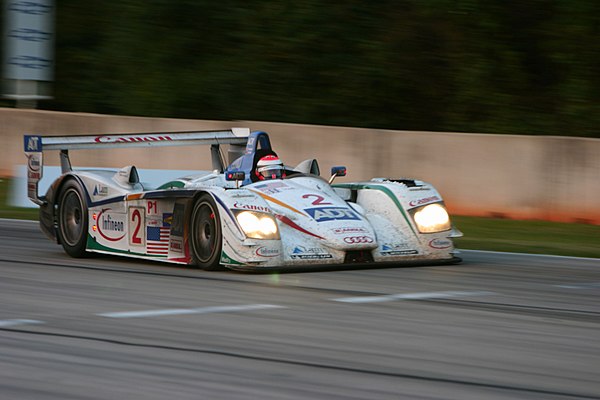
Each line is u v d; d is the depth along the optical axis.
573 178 38.88
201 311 16.92
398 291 19.72
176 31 68.00
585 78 57.22
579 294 20.27
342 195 25.66
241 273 22.11
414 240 24.19
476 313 17.33
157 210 23.84
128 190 25.16
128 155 48.09
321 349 13.91
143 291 19.28
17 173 42.56
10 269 22.81
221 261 21.94
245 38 65.69
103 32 71.06
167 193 23.41
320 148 44.38
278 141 45.38
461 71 59.69
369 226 23.52
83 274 22.00
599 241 33.84
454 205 41.44
